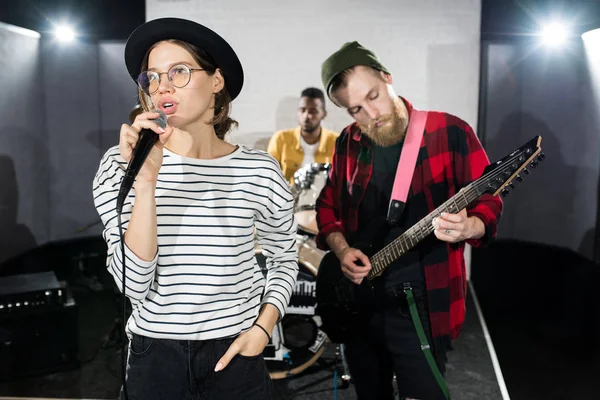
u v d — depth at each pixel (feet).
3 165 14.93
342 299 6.26
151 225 3.47
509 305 12.89
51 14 16.02
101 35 16.63
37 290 8.79
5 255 15.14
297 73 14.23
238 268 3.95
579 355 9.91
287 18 14.03
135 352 3.93
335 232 6.48
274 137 13.23
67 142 17.26
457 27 13.71
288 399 8.37
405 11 13.80
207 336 3.85
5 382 8.66
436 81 13.94
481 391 8.58
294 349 8.71
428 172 5.93
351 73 5.85
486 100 16.24
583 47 14.71
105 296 13.41
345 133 6.55
